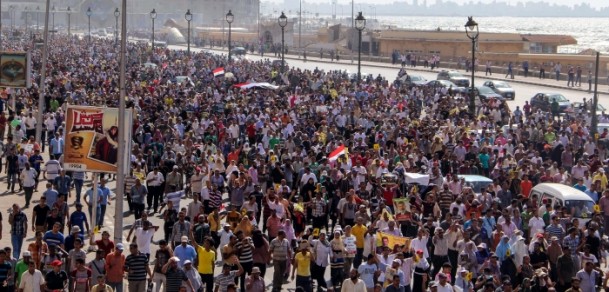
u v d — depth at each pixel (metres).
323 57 143.00
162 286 24.58
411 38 135.25
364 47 146.62
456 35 127.94
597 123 55.53
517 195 35.12
